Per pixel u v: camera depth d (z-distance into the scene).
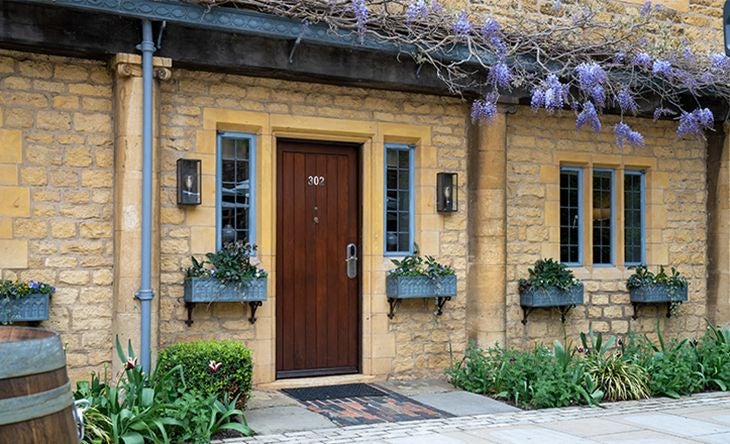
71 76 6.02
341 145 7.27
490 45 7.00
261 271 6.50
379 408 6.23
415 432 5.52
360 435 5.41
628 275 8.52
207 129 6.51
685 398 7.01
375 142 7.22
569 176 8.34
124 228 5.89
